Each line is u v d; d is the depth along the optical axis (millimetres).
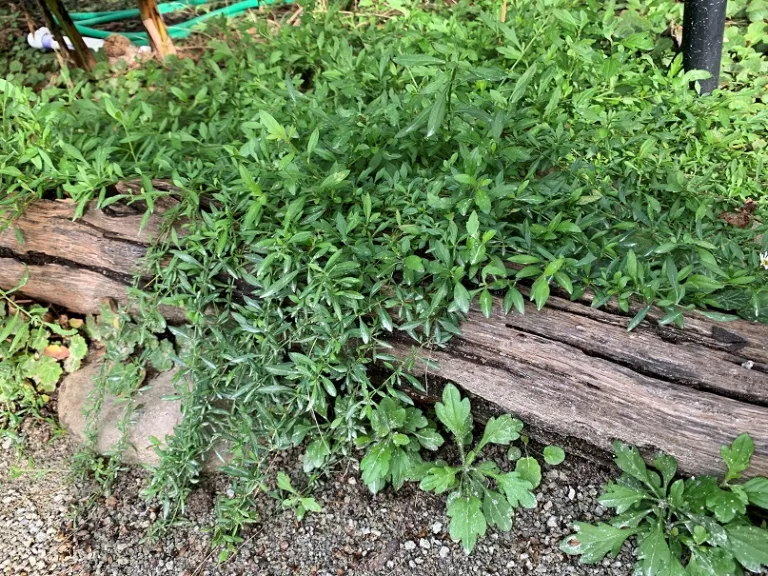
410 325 2229
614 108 3271
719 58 3473
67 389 2809
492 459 2451
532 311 2238
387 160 2607
